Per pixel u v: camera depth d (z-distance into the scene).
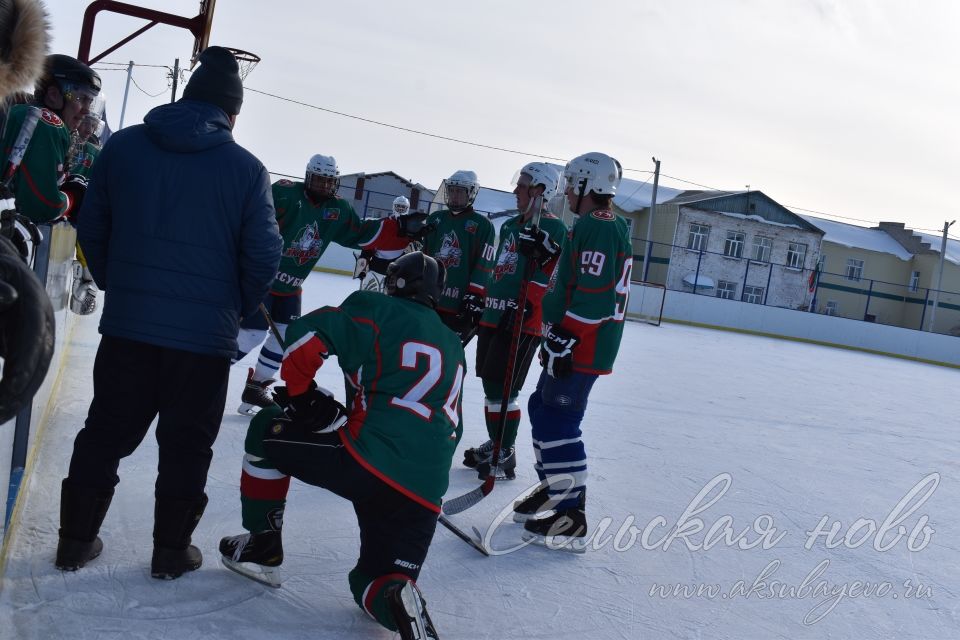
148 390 2.61
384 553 2.43
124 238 2.54
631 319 24.94
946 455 7.32
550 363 3.51
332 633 2.51
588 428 6.34
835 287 40.75
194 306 2.55
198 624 2.42
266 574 2.72
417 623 2.29
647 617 2.98
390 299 2.53
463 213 4.97
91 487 2.60
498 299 4.67
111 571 2.67
